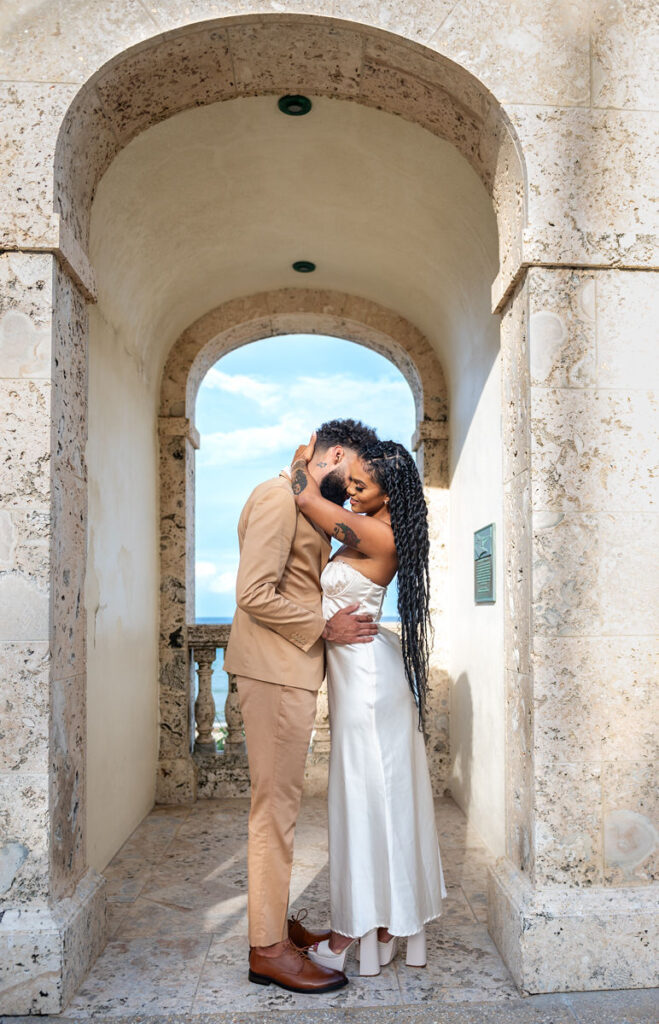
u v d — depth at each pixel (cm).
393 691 276
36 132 272
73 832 285
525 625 288
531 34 290
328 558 293
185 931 317
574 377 285
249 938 275
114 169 380
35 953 251
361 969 277
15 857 258
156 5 280
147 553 505
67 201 286
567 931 264
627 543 282
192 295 534
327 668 285
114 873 386
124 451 447
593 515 282
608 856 275
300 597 282
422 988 268
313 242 505
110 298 420
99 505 393
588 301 287
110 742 407
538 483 281
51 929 253
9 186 270
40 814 259
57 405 275
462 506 501
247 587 264
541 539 280
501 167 307
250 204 460
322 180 440
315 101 373
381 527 279
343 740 275
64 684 278
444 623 540
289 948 275
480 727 440
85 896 282
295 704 272
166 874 384
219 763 541
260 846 274
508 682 310
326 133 399
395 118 380
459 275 464
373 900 269
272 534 269
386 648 280
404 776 275
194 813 496
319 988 265
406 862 271
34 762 260
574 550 280
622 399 285
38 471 266
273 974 270
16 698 261
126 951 298
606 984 265
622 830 276
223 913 336
